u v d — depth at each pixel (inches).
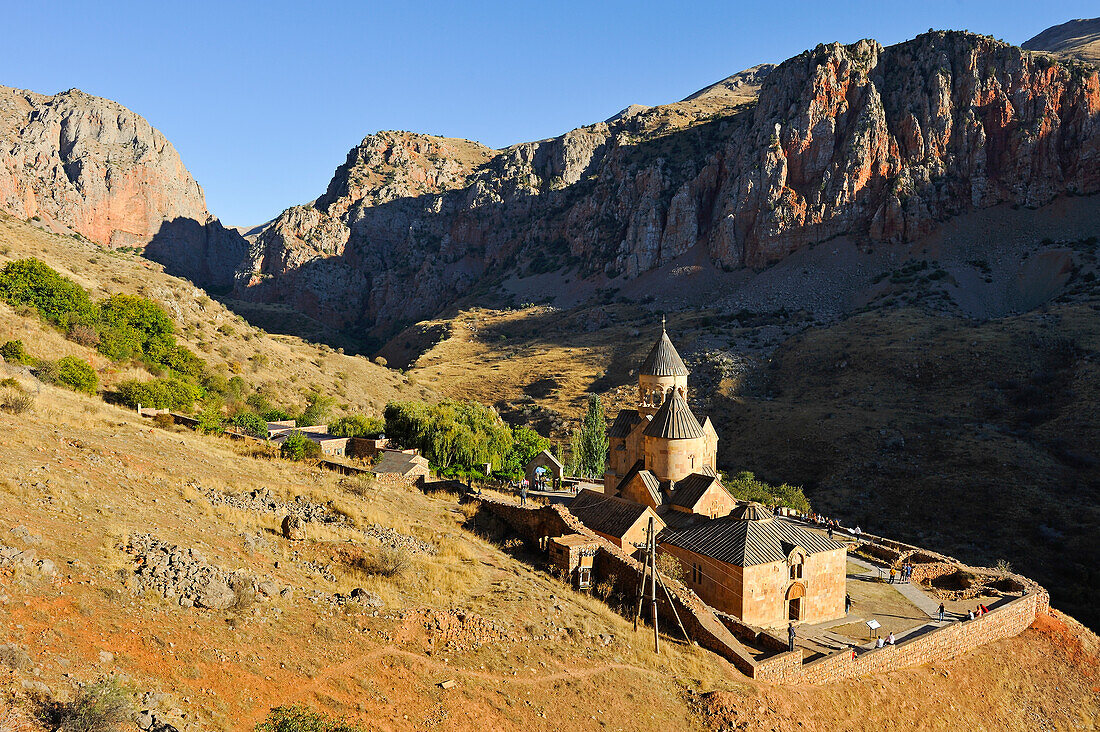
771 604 1497.3
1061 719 1486.2
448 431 2667.3
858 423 4571.9
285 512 1144.2
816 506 3841.0
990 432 4163.4
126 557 745.0
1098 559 3002.0
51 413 1363.2
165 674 601.9
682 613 1247.5
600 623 1111.0
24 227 5654.5
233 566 834.8
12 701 482.0
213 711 584.7
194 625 685.9
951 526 3454.7
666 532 1707.7
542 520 1467.8
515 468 2987.2
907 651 1424.7
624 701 910.4
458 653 864.9
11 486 806.5
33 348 2455.7
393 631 840.9
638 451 2278.5
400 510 1439.5
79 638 588.4
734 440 4803.2
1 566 624.7
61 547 711.1
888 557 2158.0
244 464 1455.5
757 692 1088.2
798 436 4596.5
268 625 746.8
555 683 885.8
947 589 1872.5
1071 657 1720.0
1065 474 3649.1
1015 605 1724.9
